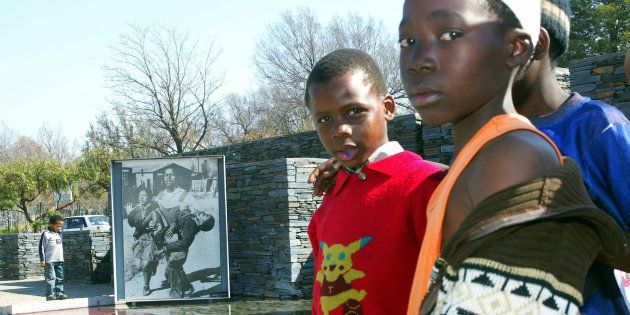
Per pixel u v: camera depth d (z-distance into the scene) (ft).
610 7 84.89
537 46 4.26
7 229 106.01
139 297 40.40
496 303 2.95
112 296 42.04
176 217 40.91
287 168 40.81
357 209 6.93
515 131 3.38
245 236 43.73
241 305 38.34
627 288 5.36
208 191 41.24
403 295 6.54
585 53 87.40
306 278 40.68
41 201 142.61
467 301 3.01
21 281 68.95
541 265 2.97
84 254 58.95
